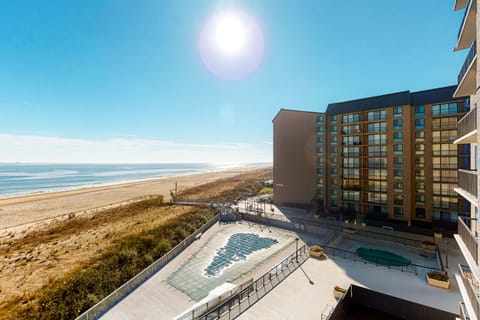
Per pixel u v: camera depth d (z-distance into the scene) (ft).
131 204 167.84
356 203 113.09
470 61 31.01
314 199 129.59
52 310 49.93
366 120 110.83
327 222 105.29
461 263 64.49
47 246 89.10
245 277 64.23
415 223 97.66
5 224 122.42
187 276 65.67
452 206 90.02
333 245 81.15
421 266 63.10
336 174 120.67
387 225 96.84
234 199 172.35
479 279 26.35
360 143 112.06
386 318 46.98
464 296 32.53
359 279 57.77
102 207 163.43
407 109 98.58
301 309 46.80
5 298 55.62
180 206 154.61
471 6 28.60
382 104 105.91
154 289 59.06
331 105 126.52
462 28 33.09
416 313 45.19
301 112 134.92
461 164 88.48
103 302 50.72
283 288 54.24
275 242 90.58
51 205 174.50
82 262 73.92
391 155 102.47
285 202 139.74
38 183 348.59
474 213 37.99
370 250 76.48
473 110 29.68
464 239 33.55
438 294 50.78
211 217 124.67
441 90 94.53
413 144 99.30
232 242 91.40
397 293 51.52
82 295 54.95
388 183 103.04
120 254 74.28
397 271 61.62
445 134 92.17
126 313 49.75
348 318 46.88
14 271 68.85
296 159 136.36
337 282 56.44
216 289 52.49
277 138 143.13
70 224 119.65
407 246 78.43
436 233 82.23
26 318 47.67
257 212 124.16
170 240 90.38
